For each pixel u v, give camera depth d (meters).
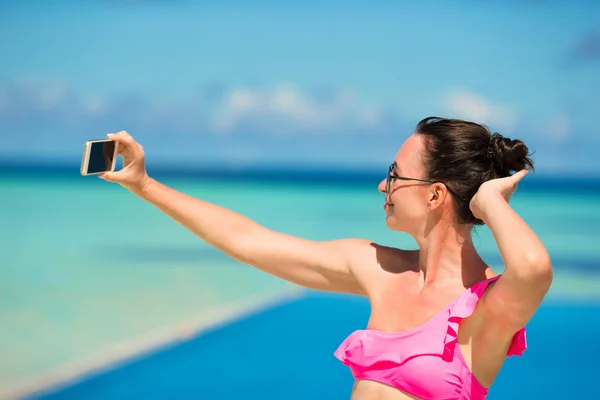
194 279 12.58
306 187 45.25
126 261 14.58
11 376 6.75
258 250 2.50
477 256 2.28
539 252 1.92
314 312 9.76
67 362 7.26
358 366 2.22
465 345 2.13
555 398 6.26
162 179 51.34
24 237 18.20
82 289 11.57
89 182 38.91
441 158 2.24
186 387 6.42
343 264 2.48
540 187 44.81
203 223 2.50
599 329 9.16
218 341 8.11
